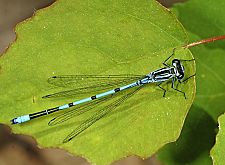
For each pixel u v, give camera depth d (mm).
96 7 167
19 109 171
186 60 168
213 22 187
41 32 168
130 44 169
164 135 167
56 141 171
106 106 172
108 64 170
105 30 168
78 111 172
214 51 187
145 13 166
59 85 172
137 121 169
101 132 170
